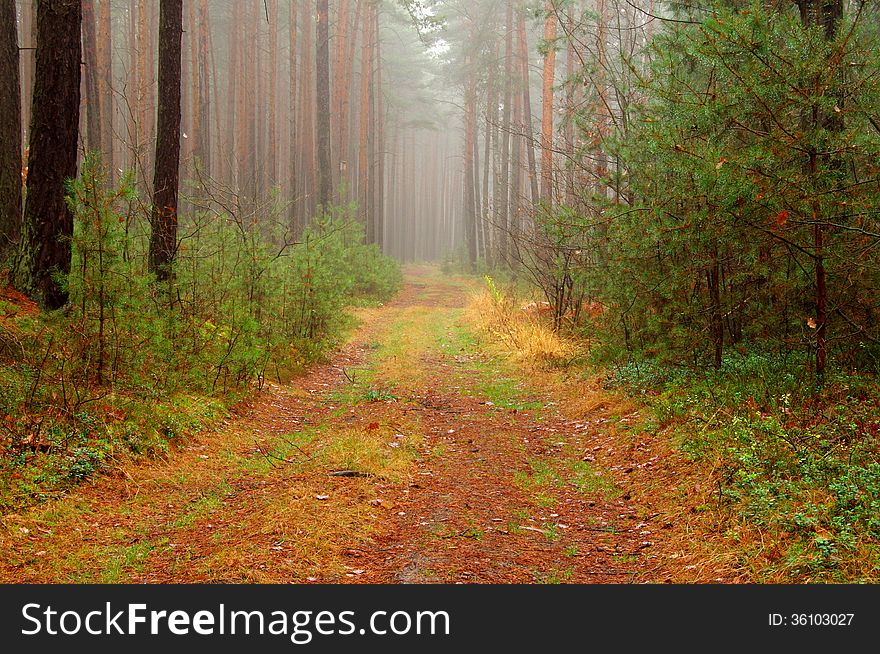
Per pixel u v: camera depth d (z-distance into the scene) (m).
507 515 6.08
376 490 6.52
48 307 9.18
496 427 9.43
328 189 27.69
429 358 15.22
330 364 14.08
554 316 15.00
